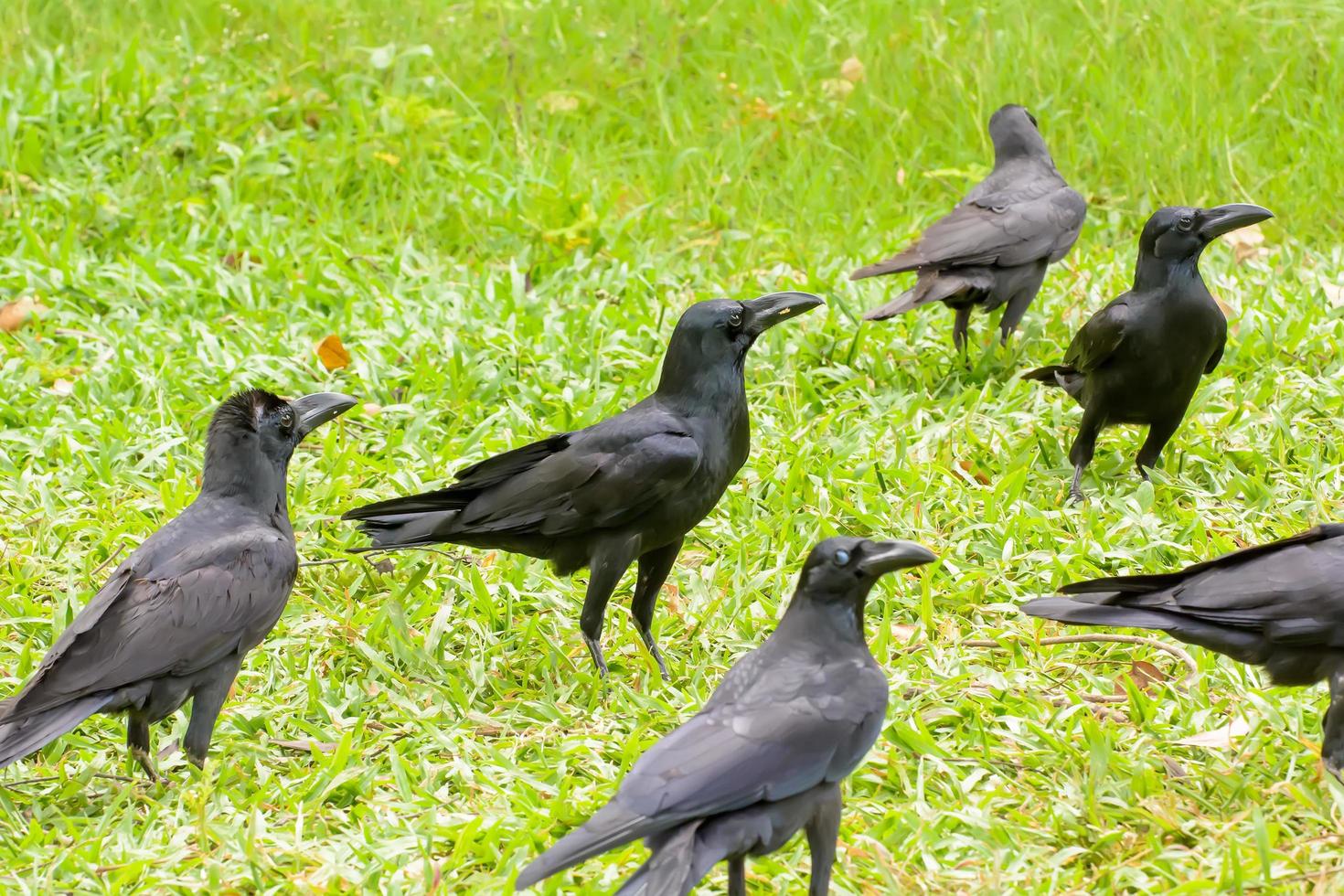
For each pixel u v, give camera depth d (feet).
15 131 56.90
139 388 44.14
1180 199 59.47
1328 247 56.65
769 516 38.22
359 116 60.18
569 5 70.44
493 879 24.47
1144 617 27.32
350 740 28.30
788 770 22.29
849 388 44.52
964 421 41.83
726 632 33.30
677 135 63.67
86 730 30.58
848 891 24.34
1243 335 46.60
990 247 44.91
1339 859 24.36
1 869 25.36
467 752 28.89
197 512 29.58
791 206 59.16
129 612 27.32
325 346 45.34
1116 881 24.27
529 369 45.29
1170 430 39.68
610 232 55.52
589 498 31.83
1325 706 30.09
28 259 51.29
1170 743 28.25
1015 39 65.41
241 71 64.18
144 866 24.97
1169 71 63.72
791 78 66.23
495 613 33.86
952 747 28.60
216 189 56.95
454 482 38.63
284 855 25.39
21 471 40.37
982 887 24.02
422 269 52.95
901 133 63.41
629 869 25.17
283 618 33.91
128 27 67.36
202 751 28.04
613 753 28.58
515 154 61.57
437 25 68.64
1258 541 36.19
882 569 23.77
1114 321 38.22
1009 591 34.42
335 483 38.83
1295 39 66.23
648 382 44.14
